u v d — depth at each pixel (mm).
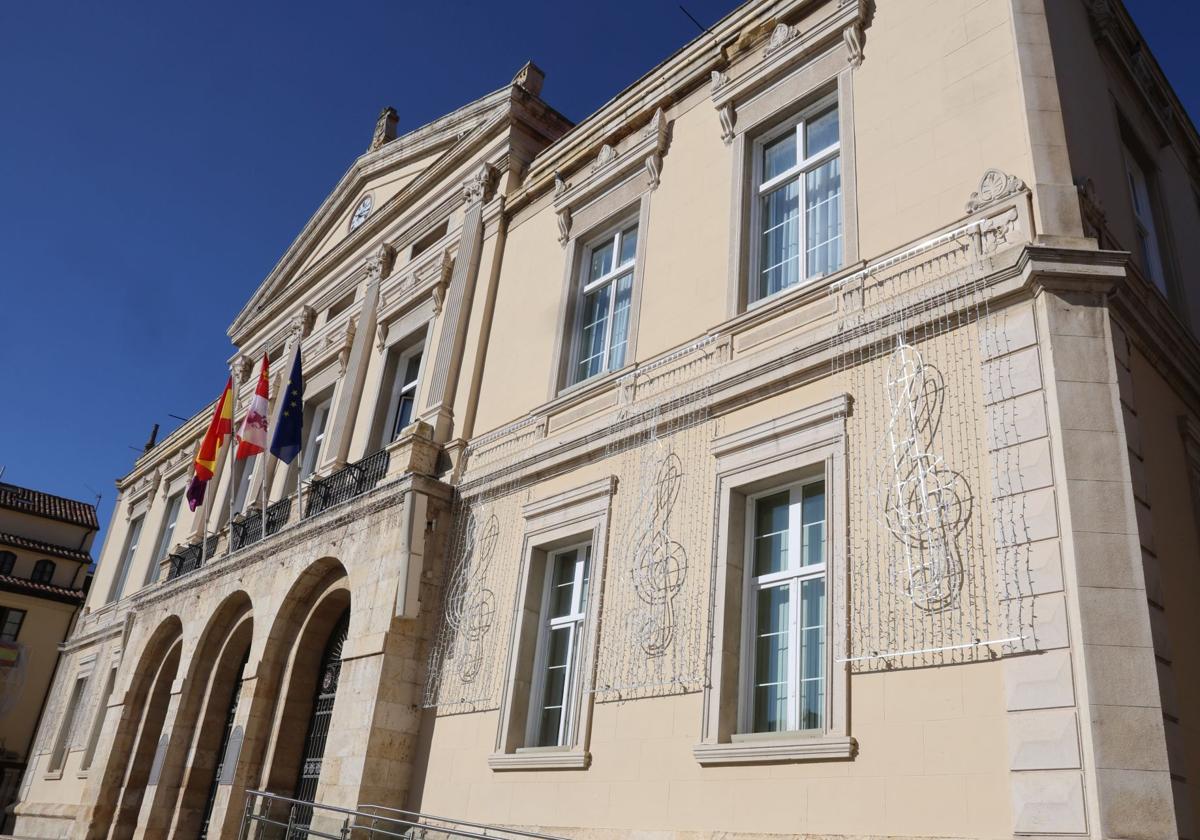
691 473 8625
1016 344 6480
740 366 8445
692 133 10773
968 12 8117
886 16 8867
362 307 16141
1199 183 11109
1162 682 5371
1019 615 5766
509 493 10875
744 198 9680
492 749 9367
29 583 31047
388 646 10695
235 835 12273
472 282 13492
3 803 27281
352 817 9820
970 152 7574
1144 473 6148
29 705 29422
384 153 17688
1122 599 5453
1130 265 7324
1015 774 5414
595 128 12312
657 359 9695
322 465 14828
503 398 11898
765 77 9898
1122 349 6492
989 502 6246
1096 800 4992
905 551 6566
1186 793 5148
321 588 13320
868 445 7156
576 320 11477
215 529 18438
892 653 6332
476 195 14086
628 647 8422
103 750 17438
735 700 7469
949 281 7004
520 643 9656
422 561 11125
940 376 6875
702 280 9695
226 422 18188
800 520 7773
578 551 9891
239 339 21672
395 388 14758
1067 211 6758
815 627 7262
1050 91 7301
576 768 8336
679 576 8242
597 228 11750
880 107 8516
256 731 12914
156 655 17875
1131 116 9297
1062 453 5898
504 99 14070
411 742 10523
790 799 6551
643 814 7527
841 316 7949
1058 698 5391
